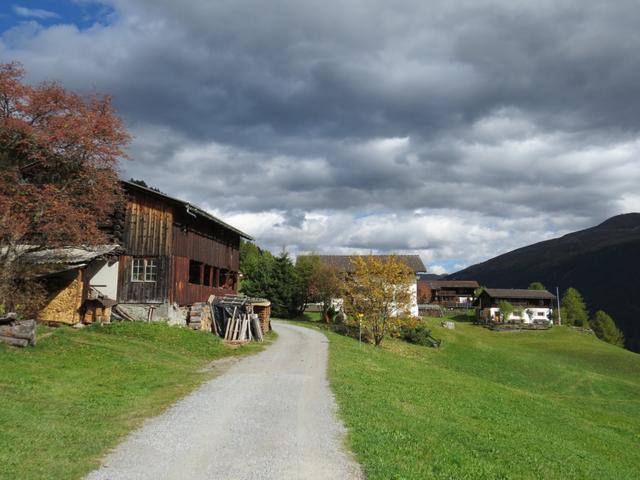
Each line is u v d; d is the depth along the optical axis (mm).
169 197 30906
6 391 13727
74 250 29656
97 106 26172
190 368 20719
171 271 31203
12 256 24219
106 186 27109
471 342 60812
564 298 119250
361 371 22812
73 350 20734
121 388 15711
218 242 40188
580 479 12227
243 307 34312
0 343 19281
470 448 12406
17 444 9656
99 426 11562
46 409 12484
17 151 25125
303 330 44500
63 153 25422
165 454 9898
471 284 130125
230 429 11820
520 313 97000
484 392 24922
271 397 15578
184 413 13219
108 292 31281
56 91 24672
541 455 13859
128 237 31516
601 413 28812
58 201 24656
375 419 13359
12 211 23531
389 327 45500
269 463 9492
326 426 12289
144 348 23766
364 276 45875
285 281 64250
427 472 9594
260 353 27094
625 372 57969
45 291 27500
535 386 43438
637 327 176875
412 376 25219
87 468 8922
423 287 115500
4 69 23844
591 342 76438
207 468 9156
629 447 20250
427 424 14062
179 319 32000
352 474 9023
